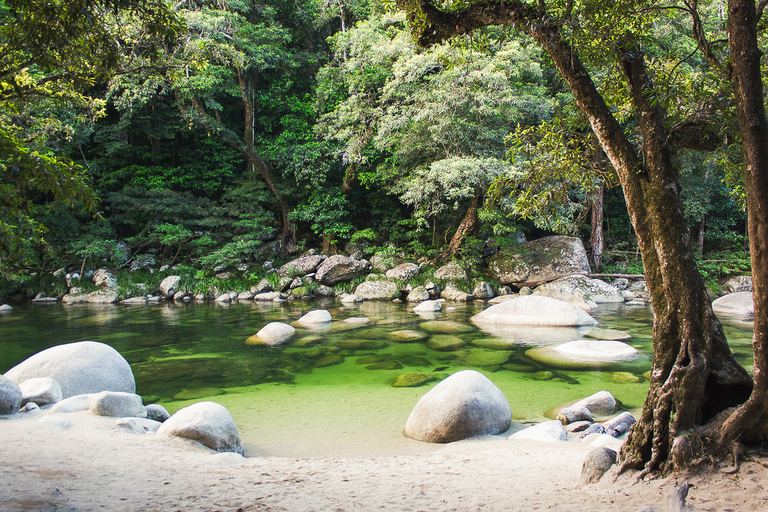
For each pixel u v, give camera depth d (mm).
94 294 18219
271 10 22344
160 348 10258
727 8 2693
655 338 3223
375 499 2766
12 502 2352
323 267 20578
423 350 9867
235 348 10234
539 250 20250
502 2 3865
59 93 5188
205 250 21531
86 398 5398
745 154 2576
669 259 3178
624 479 2949
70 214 19812
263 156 23172
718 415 2873
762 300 2562
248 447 4883
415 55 16000
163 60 7121
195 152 24250
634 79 3658
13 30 4043
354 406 6395
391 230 23953
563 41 3662
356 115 20156
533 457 3945
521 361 8812
